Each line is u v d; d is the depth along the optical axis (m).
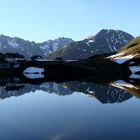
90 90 99.50
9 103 71.62
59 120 49.44
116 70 196.38
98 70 194.12
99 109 59.91
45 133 40.69
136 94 84.44
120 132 40.09
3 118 52.03
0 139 37.88
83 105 66.31
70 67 189.50
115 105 64.62
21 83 130.38
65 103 70.25
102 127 43.31
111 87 107.69
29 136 39.28
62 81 139.50
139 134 38.81
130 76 170.88
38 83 130.25
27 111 59.34
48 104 69.00
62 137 38.50
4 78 161.00
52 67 190.25
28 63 199.88
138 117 50.22
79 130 41.78
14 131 42.12
